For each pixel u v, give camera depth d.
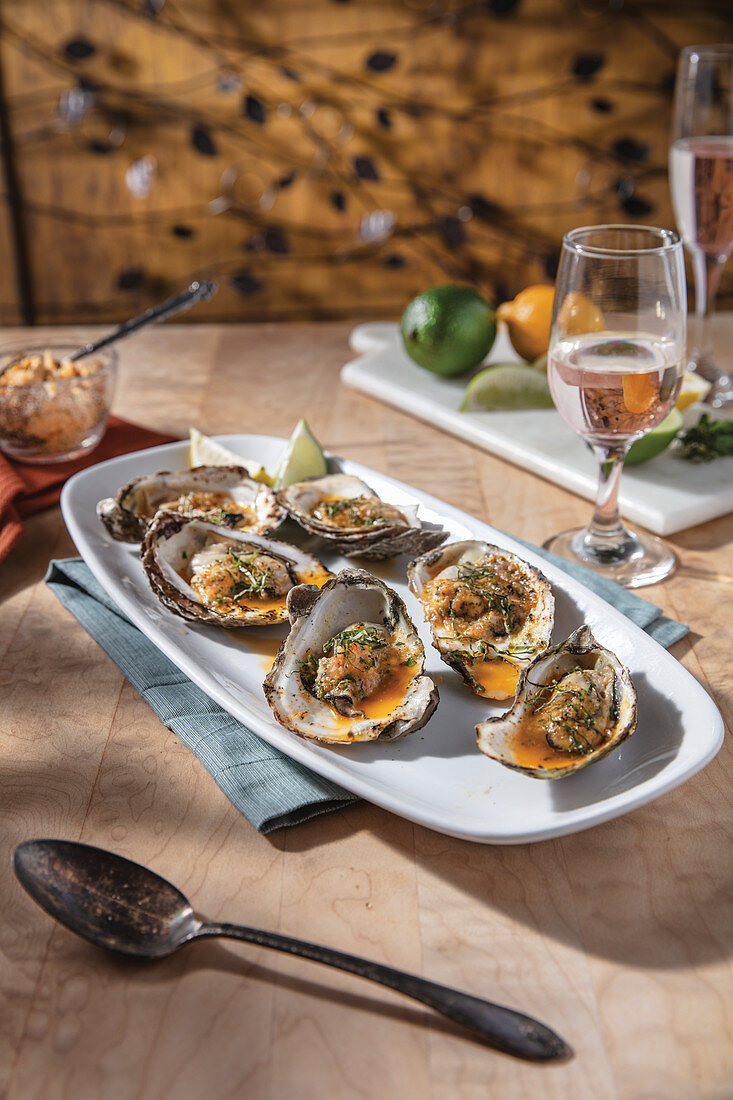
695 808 0.47
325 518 0.64
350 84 1.21
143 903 0.43
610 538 0.65
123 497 0.64
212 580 0.58
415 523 0.63
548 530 0.68
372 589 0.53
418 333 0.83
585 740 0.46
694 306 1.36
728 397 0.84
